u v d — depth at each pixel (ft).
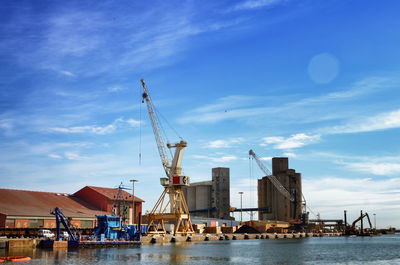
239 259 340.39
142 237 569.23
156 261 307.99
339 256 390.21
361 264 321.52
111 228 449.06
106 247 422.82
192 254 375.45
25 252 343.46
